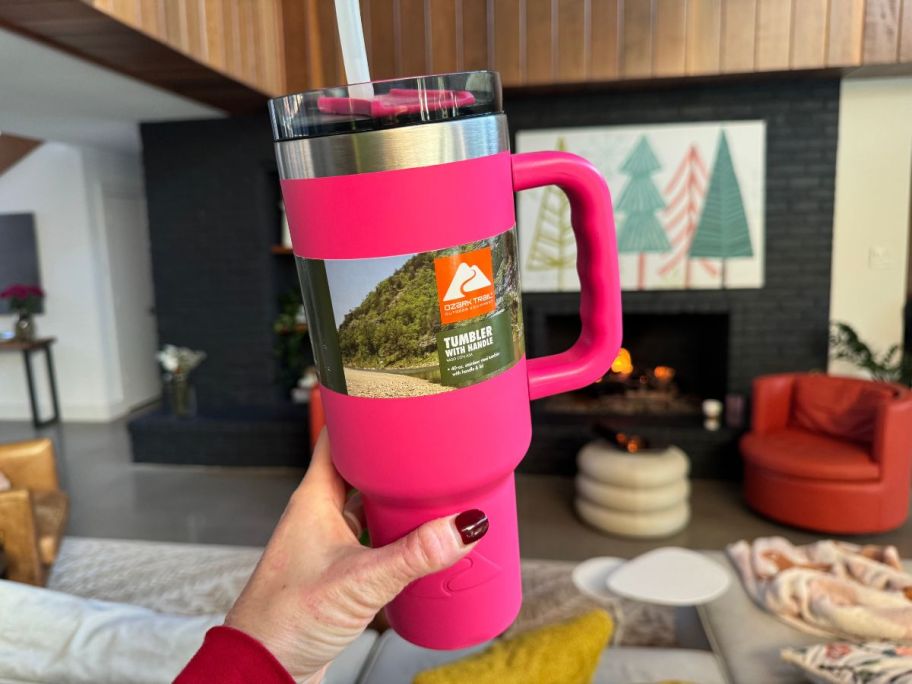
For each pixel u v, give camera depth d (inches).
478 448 16.8
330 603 19.3
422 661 69.8
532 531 141.3
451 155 15.4
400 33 158.1
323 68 160.7
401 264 15.5
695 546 133.4
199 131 184.5
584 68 153.7
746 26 148.7
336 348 16.5
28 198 230.1
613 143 168.2
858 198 166.9
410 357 16.0
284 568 20.9
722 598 90.0
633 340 198.5
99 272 236.1
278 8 158.4
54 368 238.1
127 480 178.4
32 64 115.6
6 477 125.7
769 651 77.4
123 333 248.1
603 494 138.3
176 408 187.5
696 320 193.8
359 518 23.7
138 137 209.9
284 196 17.4
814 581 87.7
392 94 15.1
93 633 55.5
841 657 66.7
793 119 162.7
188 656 53.5
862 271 169.3
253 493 167.2
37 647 54.6
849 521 131.0
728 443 164.1
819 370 170.1
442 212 15.4
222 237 188.5
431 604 19.1
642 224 169.5
